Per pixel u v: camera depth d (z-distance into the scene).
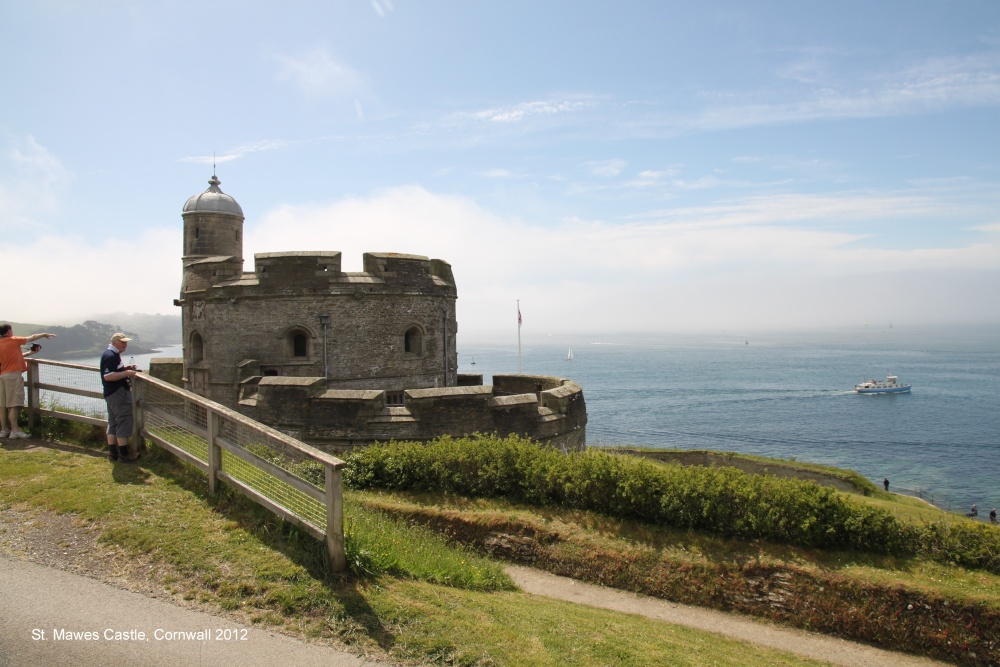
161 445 12.12
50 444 13.32
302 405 20.17
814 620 12.36
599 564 13.78
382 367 24.91
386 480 16.86
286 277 23.75
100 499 10.30
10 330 13.77
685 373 178.62
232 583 8.20
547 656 7.97
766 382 147.88
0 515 9.77
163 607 7.66
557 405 22.44
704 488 14.47
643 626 10.87
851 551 13.42
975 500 50.88
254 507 10.15
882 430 81.75
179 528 9.50
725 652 10.38
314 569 8.66
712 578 13.15
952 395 117.94
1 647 6.70
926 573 12.68
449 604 8.94
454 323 27.94
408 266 25.48
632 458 16.72
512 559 14.58
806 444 72.94
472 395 20.59
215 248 28.70
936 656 11.66
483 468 16.44
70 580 8.07
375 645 7.46
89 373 13.88
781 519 13.74
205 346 25.03
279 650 7.09
